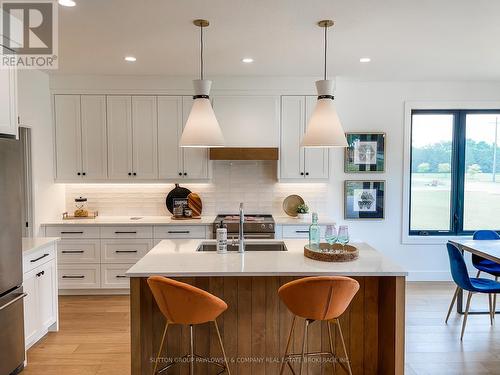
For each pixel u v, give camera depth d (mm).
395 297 2480
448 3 2598
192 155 4844
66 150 4793
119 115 4785
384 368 2680
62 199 5055
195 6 2639
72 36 3227
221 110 4797
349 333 2805
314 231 2918
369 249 3057
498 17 2838
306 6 2641
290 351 2777
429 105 5125
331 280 2162
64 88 4734
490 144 5273
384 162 5141
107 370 2955
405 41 3391
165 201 5164
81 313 4117
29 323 3170
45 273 3441
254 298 2756
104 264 4641
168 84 4770
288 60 4012
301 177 4863
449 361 3084
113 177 4832
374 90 5117
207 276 2514
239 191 5176
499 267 4180
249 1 2561
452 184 5289
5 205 2676
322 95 2768
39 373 2910
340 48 3598
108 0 2537
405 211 5195
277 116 4809
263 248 3377
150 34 3199
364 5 2625
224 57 3898
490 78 4891
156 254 2869
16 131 2928
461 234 5285
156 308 2729
